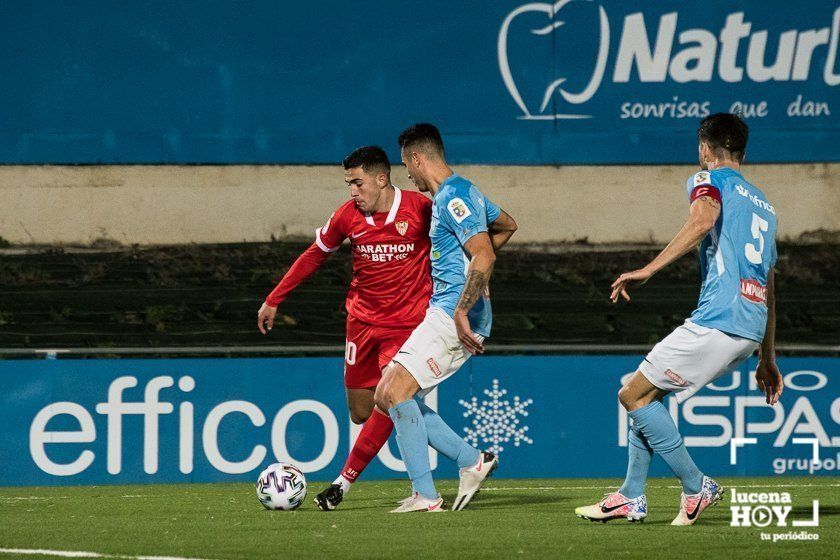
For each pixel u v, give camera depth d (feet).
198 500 77.30
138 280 109.70
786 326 111.65
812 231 112.98
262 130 108.99
